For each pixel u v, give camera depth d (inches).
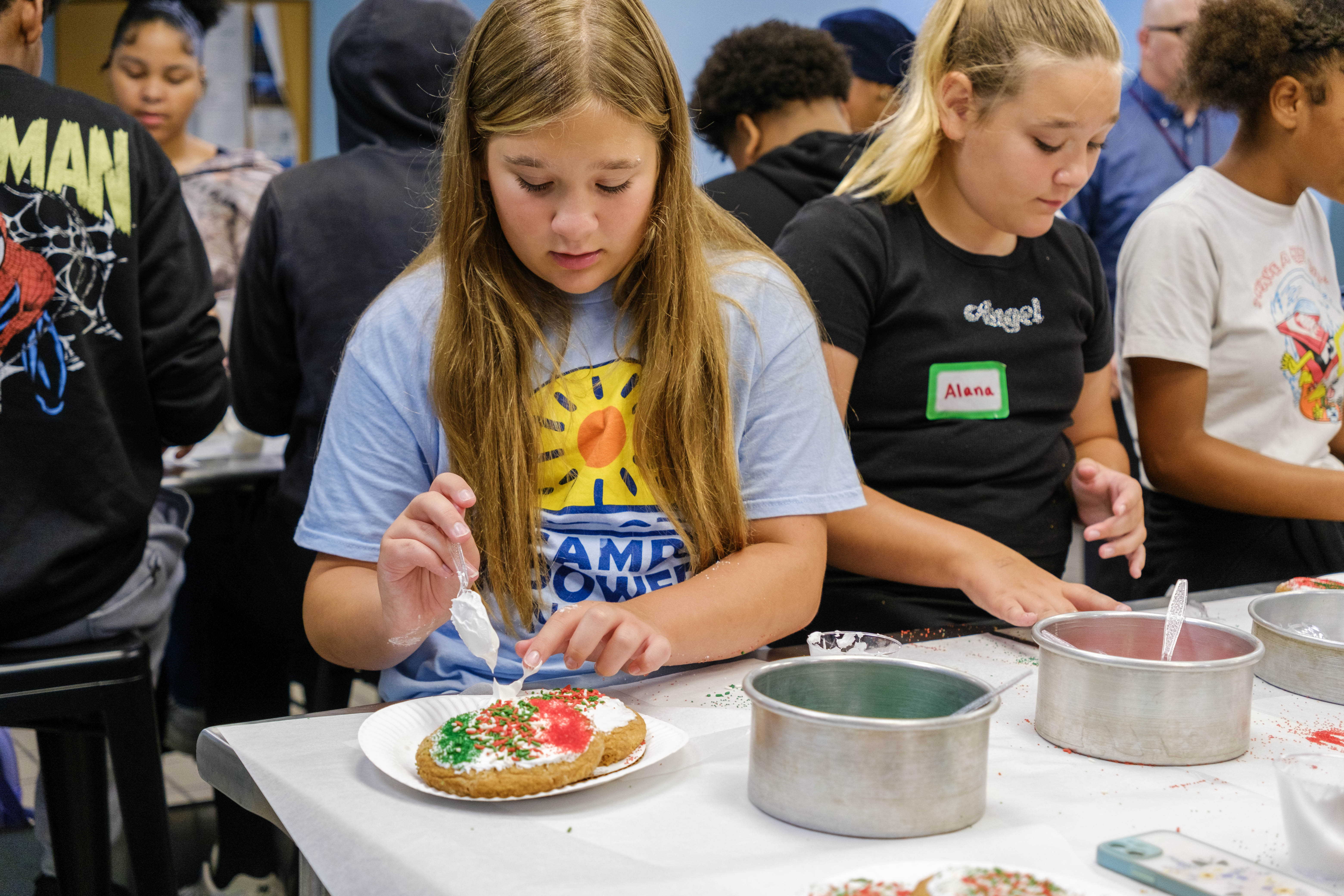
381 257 74.9
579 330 44.5
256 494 86.9
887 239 57.1
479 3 152.3
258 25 146.9
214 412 69.6
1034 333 59.4
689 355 42.7
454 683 41.3
